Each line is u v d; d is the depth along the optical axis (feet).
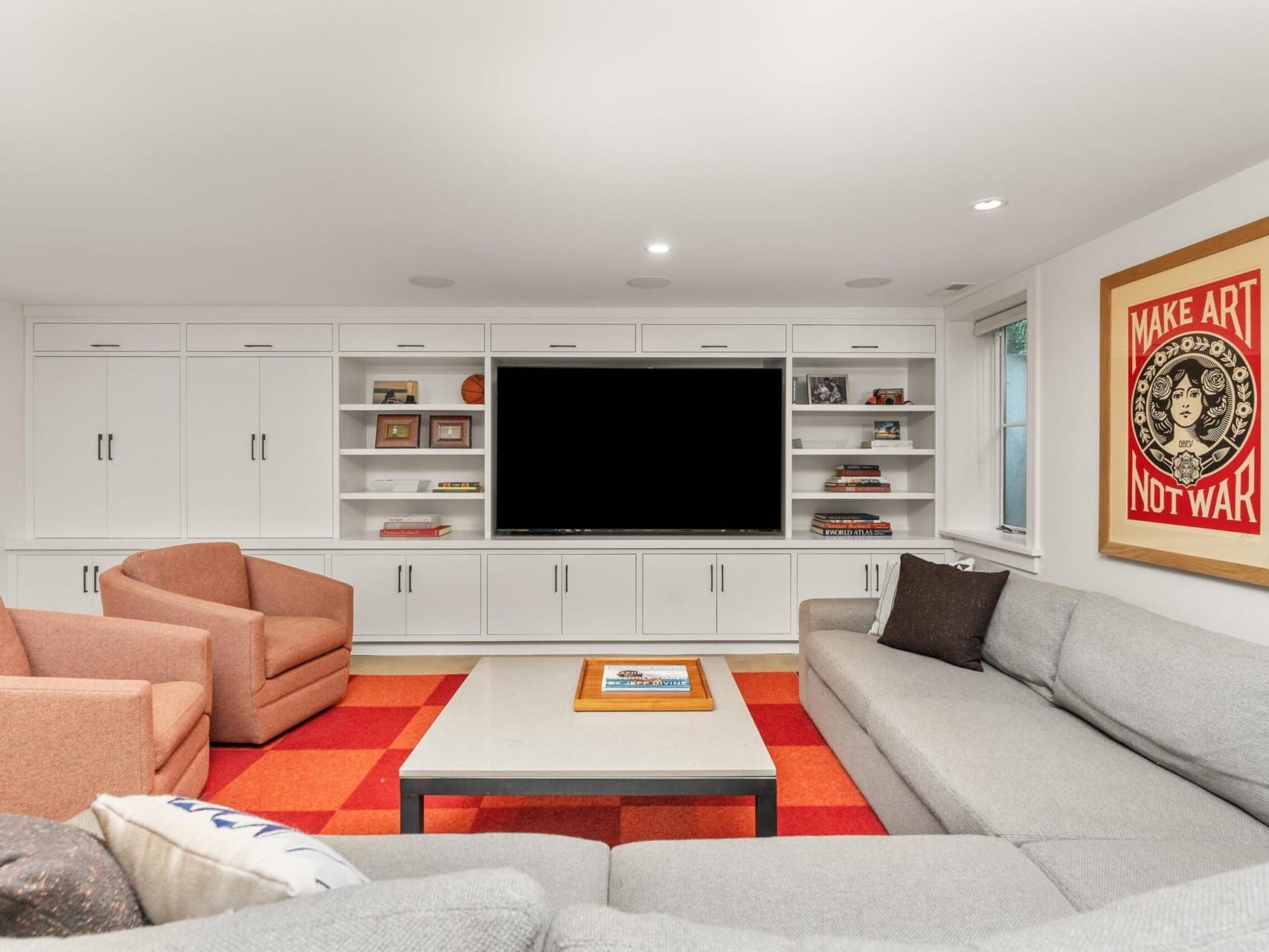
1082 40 5.37
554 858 4.56
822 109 6.44
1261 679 5.54
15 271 11.85
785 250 10.69
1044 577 11.19
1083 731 6.98
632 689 8.07
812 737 10.18
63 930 2.61
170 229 9.71
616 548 14.64
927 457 15.38
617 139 7.04
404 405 15.16
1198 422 8.07
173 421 14.57
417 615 14.60
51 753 6.60
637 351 14.76
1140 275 8.97
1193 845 4.91
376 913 2.06
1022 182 8.11
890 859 4.65
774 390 15.44
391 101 6.28
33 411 14.47
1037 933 2.08
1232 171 7.78
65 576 14.29
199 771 8.23
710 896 4.18
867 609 11.00
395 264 11.46
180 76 5.85
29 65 5.68
